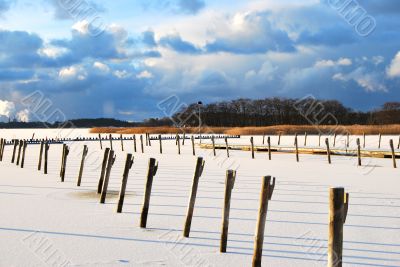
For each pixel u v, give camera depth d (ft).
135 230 30.07
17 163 78.89
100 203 39.86
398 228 30.78
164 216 34.53
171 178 59.06
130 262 23.31
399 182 54.90
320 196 44.16
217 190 48.01
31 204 39.45
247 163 83.20
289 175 62.69
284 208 37.93
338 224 18.78
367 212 36.24
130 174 64.08
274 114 395.55
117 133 314.55
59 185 52.19
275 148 113.19
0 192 46.55
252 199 42.50
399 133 203.31
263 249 25.88
